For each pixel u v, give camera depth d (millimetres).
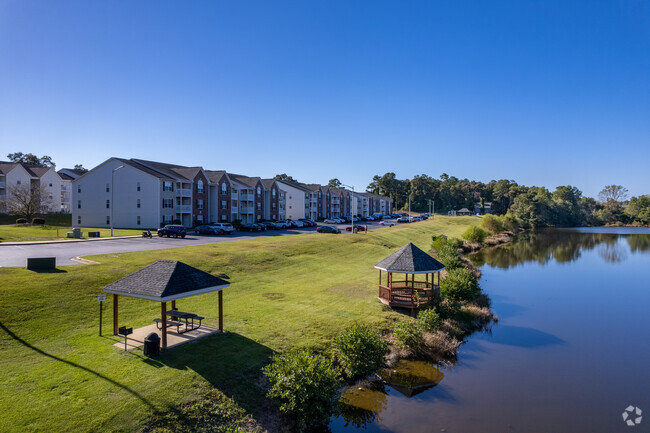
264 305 20812
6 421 9617
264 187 82562
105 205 61969
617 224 141250
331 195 109250
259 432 10766
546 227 129250
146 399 10914
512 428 12016
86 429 9586
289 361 12227
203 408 11000
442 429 11906
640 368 17000
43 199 74562
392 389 14453
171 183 61094
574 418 12672
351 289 26078
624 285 35844
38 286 18906
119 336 15109
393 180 165000
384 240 53375
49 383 11391
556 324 23484
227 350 14375
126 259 27188
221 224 54750
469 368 16594
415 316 21344
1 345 13555
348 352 14719
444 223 96000
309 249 39406
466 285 24344
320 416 11664
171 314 15633
